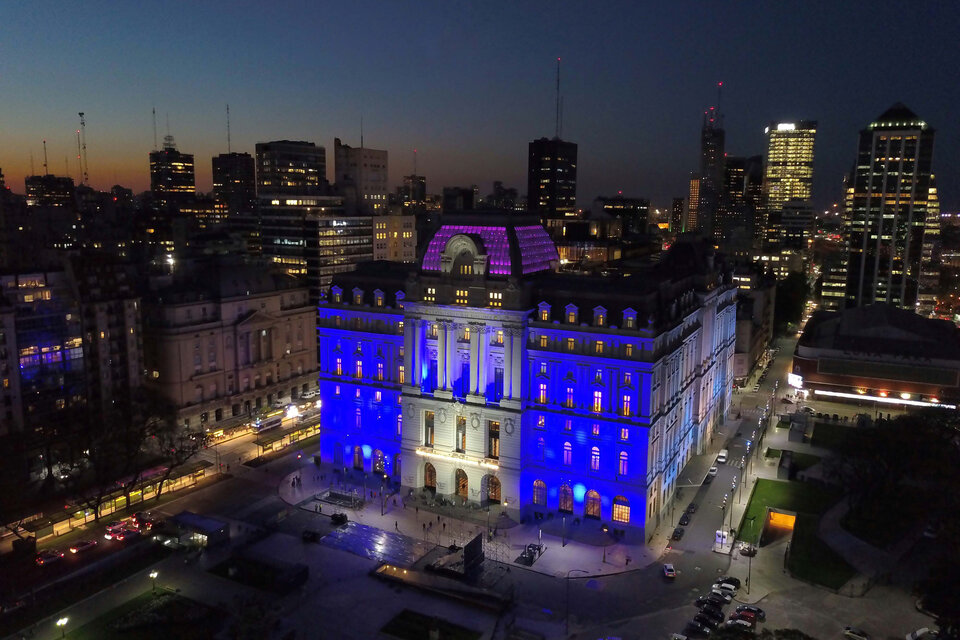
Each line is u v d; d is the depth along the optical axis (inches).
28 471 5644.7
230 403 7253.9
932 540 4830.2
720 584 4288.9
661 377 5059.1
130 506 5516.7
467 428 5408.5
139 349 6555.1
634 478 4933.6
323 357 6294.3
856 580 4397.1
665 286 5334.6
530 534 5068.9
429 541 4980.3
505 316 5147.6
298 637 3860.7
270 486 5930.1
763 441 6958.7
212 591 4311.0
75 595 4227.4
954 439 5556.1
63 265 6166.3
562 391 5162.4
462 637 3873.0
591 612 4109.3
